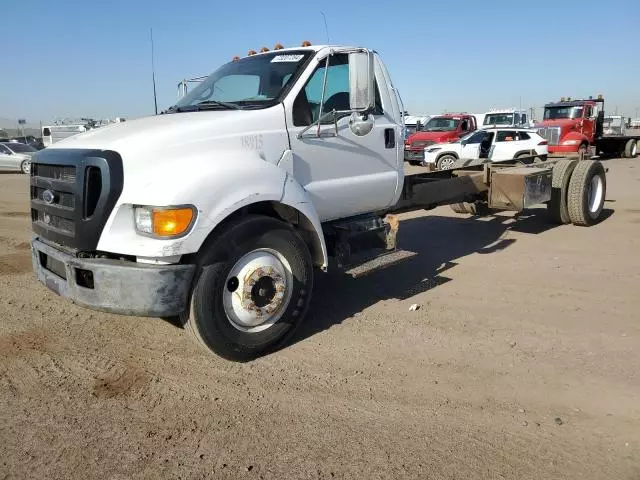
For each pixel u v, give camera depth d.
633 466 2.98
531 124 25.81
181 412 3.59
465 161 10.30
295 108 4.63
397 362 4.28
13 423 3.44
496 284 6.21
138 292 3.67
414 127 31.84
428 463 3.03
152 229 3.66
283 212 4.53
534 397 3.71
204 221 3.77
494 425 3.39
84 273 3.83
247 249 4.11
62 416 3.53
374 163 5.31
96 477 2.93
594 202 9.38
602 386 3.84
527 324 4.98
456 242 8.45
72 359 4.36
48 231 4.16
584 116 23.48
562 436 3.27
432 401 3.69
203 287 3.91
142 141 3.88
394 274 6.70
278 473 2.96
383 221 5.57
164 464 3.04
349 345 4.60
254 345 4.27
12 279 6.53
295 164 4.60
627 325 4.90
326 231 5.16
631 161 24.89
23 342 4.68
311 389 3.87
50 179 4.12
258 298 4.23
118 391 3.86
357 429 3.37
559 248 7.85
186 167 3.89
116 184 3.73
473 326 4.97
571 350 4.42
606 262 7.00
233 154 4.19
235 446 3.21
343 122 4.96
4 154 24.97
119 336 4.82
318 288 6.17
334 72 5.00
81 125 26.66
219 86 5.19
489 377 4.00
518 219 10.22
